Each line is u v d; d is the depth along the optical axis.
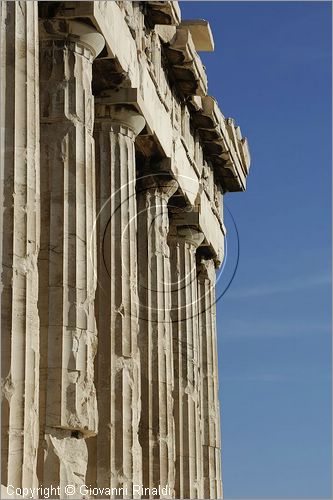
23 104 26.77
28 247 26.25
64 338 29.61
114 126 36.31
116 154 36.16
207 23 45.75
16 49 26.86
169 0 38.97
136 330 35.72
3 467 24.91
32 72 27.23
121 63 35.16
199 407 46.91
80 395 29.56
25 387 25.58
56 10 31.59
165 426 40.53
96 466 33.91
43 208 30.62
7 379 25.34
